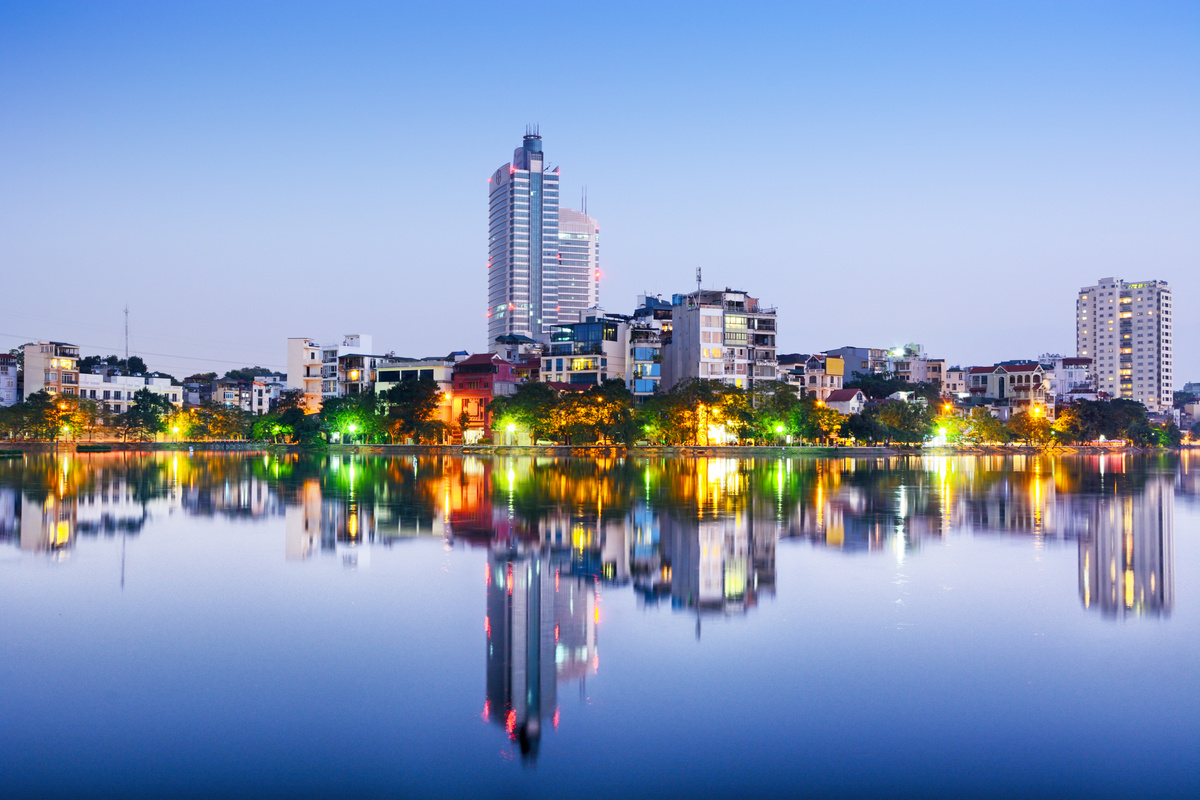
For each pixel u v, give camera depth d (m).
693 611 30.83
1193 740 19.66
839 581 36.28
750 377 195.38
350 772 18.05
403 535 49.12
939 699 22.03
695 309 192.00
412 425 182.38
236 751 19.00
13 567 39.19
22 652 25.84
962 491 80.44
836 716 20.91
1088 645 26.67
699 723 20.48
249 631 28.12
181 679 23.42
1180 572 38.84
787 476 99.56
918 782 17.72
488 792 17.25
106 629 28.39
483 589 34.47
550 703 21.45
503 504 65.50
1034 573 38.38
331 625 28.86
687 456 152.62
